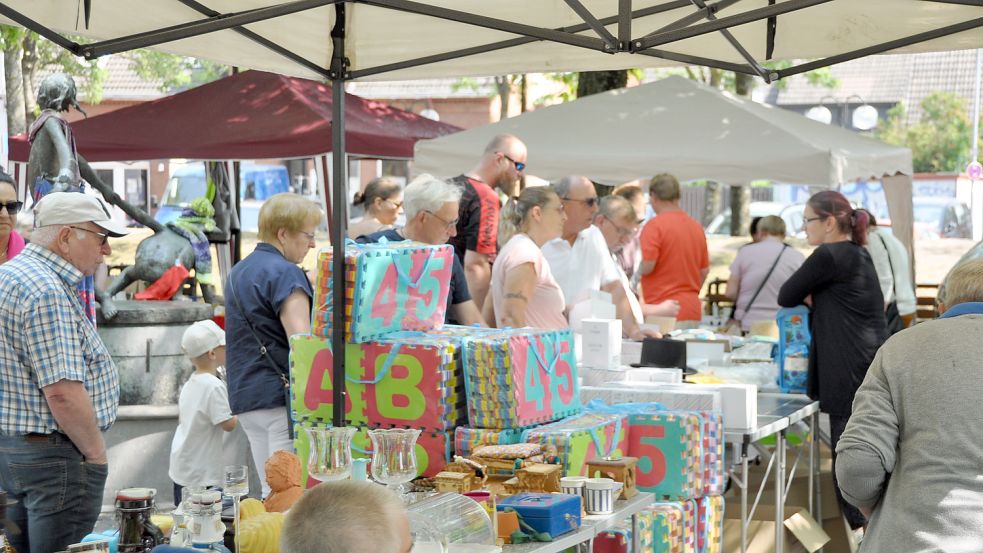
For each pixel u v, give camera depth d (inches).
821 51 207.5
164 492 270.2
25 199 413.1
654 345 229.3
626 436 175.9
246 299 188.5
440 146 342.3
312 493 86.6
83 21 166.6
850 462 127.8
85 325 160.1
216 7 176.1
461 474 142.9
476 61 207.8
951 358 126.0
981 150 1724.9
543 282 215.5
